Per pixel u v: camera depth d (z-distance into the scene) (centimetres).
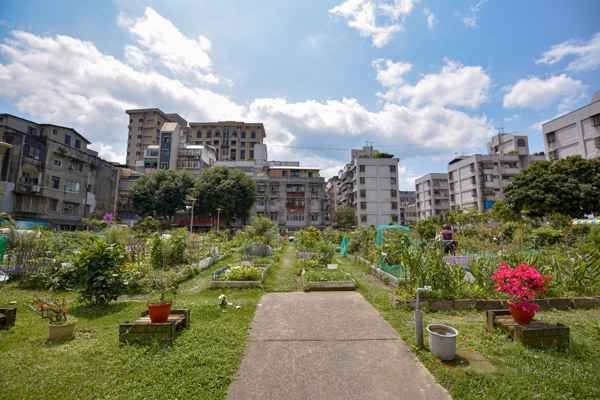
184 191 4328
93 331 500
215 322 543
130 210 4906
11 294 788
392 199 5497
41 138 3200
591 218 2131
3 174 2823
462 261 1002
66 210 3525
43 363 382
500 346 425
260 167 6212
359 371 369
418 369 376
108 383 335
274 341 463
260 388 331
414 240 1157
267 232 2345
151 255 1145
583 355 394
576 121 3497
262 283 929
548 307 643
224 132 8169
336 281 864
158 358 390
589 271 725
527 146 5441
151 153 5681
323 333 497
